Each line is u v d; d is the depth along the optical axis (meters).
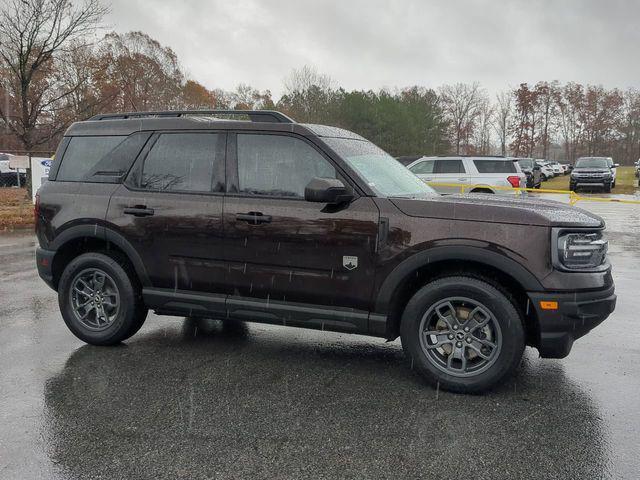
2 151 16.73
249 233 4.18
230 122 4.43
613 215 16.64
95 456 2.96
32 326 5.38
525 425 3.32
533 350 4.75
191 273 4.41
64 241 4.82
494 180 15.83
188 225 4.36
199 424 3.32
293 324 4.20
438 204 3.83
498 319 3.68
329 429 3.27
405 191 4.32
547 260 3.58
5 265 8.60
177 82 55.31
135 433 3.21
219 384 3.96
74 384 3.94
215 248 4.30
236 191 4.29
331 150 4.10
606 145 90.88
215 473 2.79
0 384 3.93
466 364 3.81
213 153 4.42
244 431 3.24
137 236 4.54
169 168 4.55
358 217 3.92
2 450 3.01
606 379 4.07
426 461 2.91
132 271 4.75
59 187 4.91
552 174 46.56
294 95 57.22
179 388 3.88
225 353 4.65
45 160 16.47
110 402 3.63
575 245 3.62
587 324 3.62
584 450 3.02
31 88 16.80
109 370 4.22
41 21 15.54
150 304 4.62
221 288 4.35
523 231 3.63
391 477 2.76
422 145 59.75
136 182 4.64
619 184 35.88
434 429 3.27
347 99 54.12
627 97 90.12
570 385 3.96
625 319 5.69
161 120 4.68
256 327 5.47
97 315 4.80
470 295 3.73
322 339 5.07
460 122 89.44
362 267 3.92
